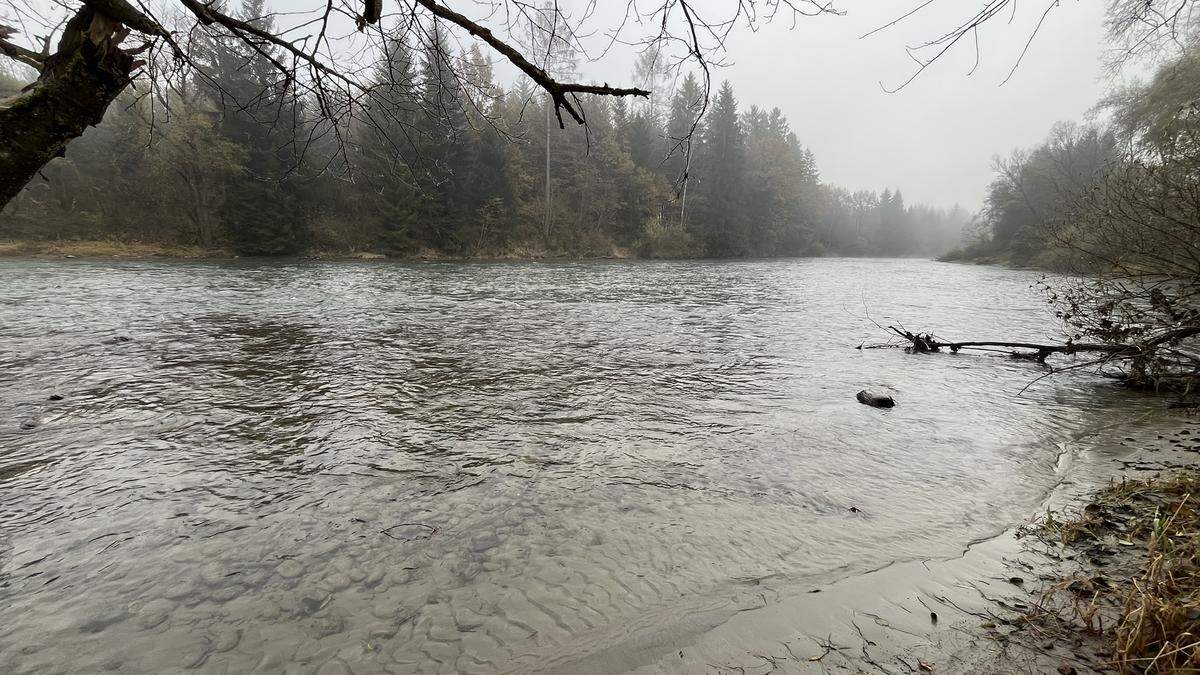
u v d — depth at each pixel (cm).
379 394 667
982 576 298
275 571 303
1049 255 3506
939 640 244
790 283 2670
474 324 1228
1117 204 730
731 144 6169
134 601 276
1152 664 205
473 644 246
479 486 418
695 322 1329
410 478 431
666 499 398
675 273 3303
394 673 229
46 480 414
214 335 1023
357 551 324
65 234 3516
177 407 598
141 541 332
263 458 466
